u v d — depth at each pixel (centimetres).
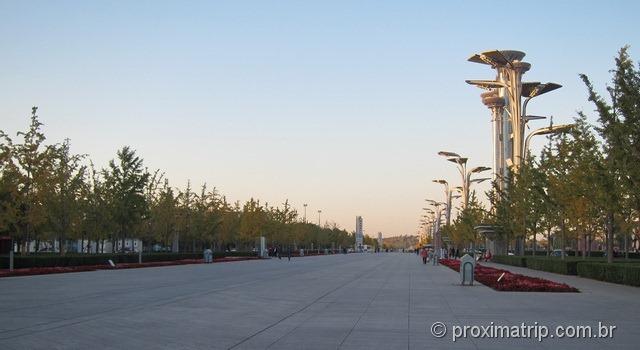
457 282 3042
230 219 8125
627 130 2603
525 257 4856
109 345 1148
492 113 6638
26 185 3994
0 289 2434
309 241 13462
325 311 1719
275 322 1480
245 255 8438
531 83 5853
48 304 1856
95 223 5288
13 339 1205
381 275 3772
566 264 3647
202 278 3294
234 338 1236
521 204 4991
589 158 3309
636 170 2612
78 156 4869
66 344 1154
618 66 2622
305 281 3095
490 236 6419
